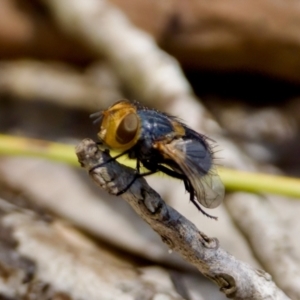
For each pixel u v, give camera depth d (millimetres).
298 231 156
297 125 194
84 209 162
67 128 196
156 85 167
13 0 196
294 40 187
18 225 145
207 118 163
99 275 137
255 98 204
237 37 189
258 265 148
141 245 154
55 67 209
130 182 113
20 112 203
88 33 183
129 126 117
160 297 135
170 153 119
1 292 135
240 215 147
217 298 143
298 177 175
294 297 136
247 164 162
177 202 164
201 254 115
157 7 191
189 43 191
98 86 210
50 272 137
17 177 170
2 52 203
